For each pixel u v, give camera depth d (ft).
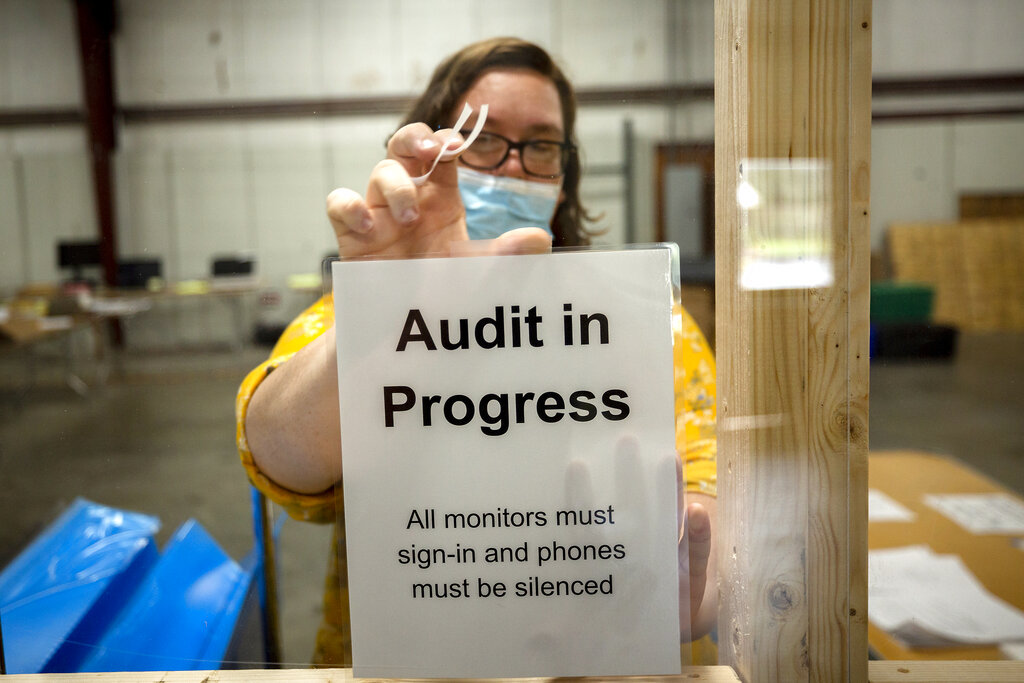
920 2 26.20
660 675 1.51
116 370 20.88
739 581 1.55
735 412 1.54
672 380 1.44
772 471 1.49
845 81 1.42
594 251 1.42
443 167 1.44
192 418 13.52
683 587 1.49
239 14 24.56
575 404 1.45
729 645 1.62
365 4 24.36
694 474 1.88
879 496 4.99
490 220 2.36
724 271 1.56
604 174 23.85
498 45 2.46
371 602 1.51
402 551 1.49
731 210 1.50
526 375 1.45
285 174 25.55
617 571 1.49
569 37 23.79
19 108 24.35
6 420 6.79
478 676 1.52
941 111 26.86
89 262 24.68
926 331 20.90
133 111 24.93
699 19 23.50
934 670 1.69
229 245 25.84
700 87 23.02
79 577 2.65
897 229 27.40
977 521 4.51
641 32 23.71
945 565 3.88
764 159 1.43
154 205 25.48
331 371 1.52
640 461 1.46
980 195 27.30
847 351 1.47
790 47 1.41
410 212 1.43
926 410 16.25
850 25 1.41
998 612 3.34
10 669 2.13
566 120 2.67
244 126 25.32
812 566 1.51
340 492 1.54
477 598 1.50
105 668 2.25
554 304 1.43
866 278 1.45
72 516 3.04
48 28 24.13
